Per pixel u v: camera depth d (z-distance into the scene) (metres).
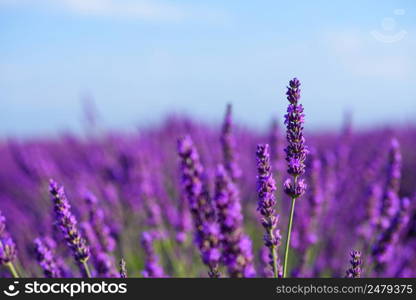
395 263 0.77
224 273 0.64
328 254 0.84
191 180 0.63
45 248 0.67
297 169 0.62
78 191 0.93
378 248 0.71
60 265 0.70
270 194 0.61
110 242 0.71
